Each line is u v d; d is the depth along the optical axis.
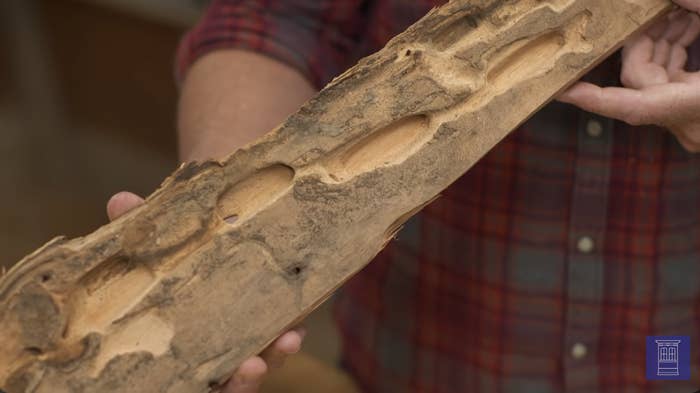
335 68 0.94
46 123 2.01
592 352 0.95
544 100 0.78
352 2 0.93
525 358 0.95
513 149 0.89
